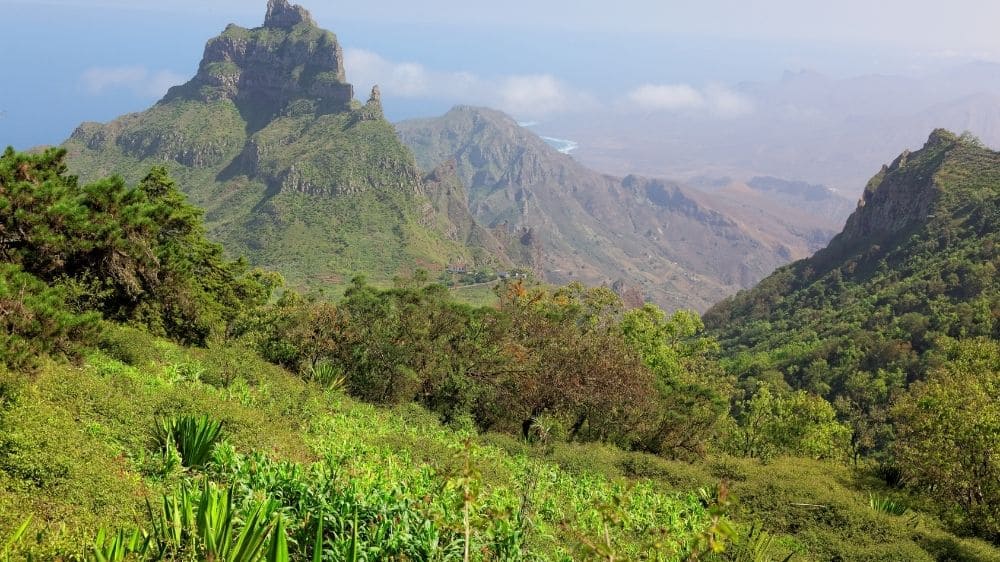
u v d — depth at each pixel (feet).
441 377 90.48
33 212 47.26
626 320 128.16
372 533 21.47
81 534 19.26
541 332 96.84
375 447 46.29
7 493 20.43
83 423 30.09
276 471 26.86
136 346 53.67
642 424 97.09
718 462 84.74
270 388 58.70
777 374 288.30
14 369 33.14
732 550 36.42
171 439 30.14
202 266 90.99
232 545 17.61
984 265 302.66
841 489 71.20
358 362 87.81
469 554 22.02
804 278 512.63
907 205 450.71
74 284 52.44
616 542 33.86
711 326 537.24
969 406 70.69
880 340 273.75
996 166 417.90
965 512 66.44
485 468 49.03
